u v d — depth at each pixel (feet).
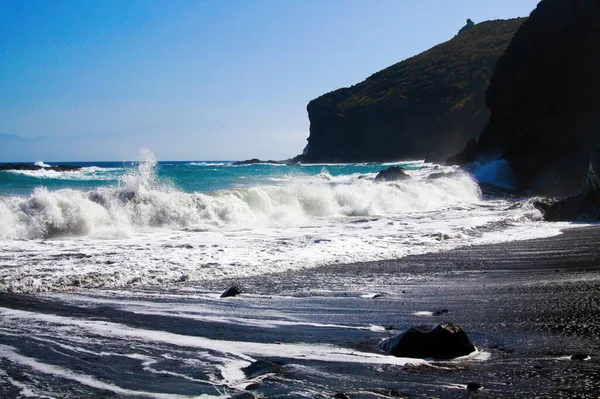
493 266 30.55
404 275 27.99
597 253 34.65
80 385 12.07
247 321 18.44
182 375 12.78
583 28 132.26
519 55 151.74
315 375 12.51
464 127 340.18
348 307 20.53
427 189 86.89
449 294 22.72
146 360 13.99
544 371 12.40
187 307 20.65
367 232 45.80
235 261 31.01
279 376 12.42
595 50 128.77
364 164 353.10
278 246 37.01
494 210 70.23
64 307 20.58
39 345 15.38
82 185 97.14
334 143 407.03
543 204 69.26
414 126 372.17
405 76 423.23
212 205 50.14
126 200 46.57
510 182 137.90
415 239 41.96
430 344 14.14
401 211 67.67
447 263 31.86
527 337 15.52
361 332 16.87
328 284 25.49
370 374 12.55
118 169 167.22
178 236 41.60
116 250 33.96
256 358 14.16
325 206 61.98
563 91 134.00
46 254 31.99
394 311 19.72
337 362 13.58
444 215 62.44
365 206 64.08
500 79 160.25
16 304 20.98
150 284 25.34
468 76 381.81
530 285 24.16
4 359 14.01
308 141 440.04
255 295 22.95
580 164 120.98
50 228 40.34
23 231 39.45
